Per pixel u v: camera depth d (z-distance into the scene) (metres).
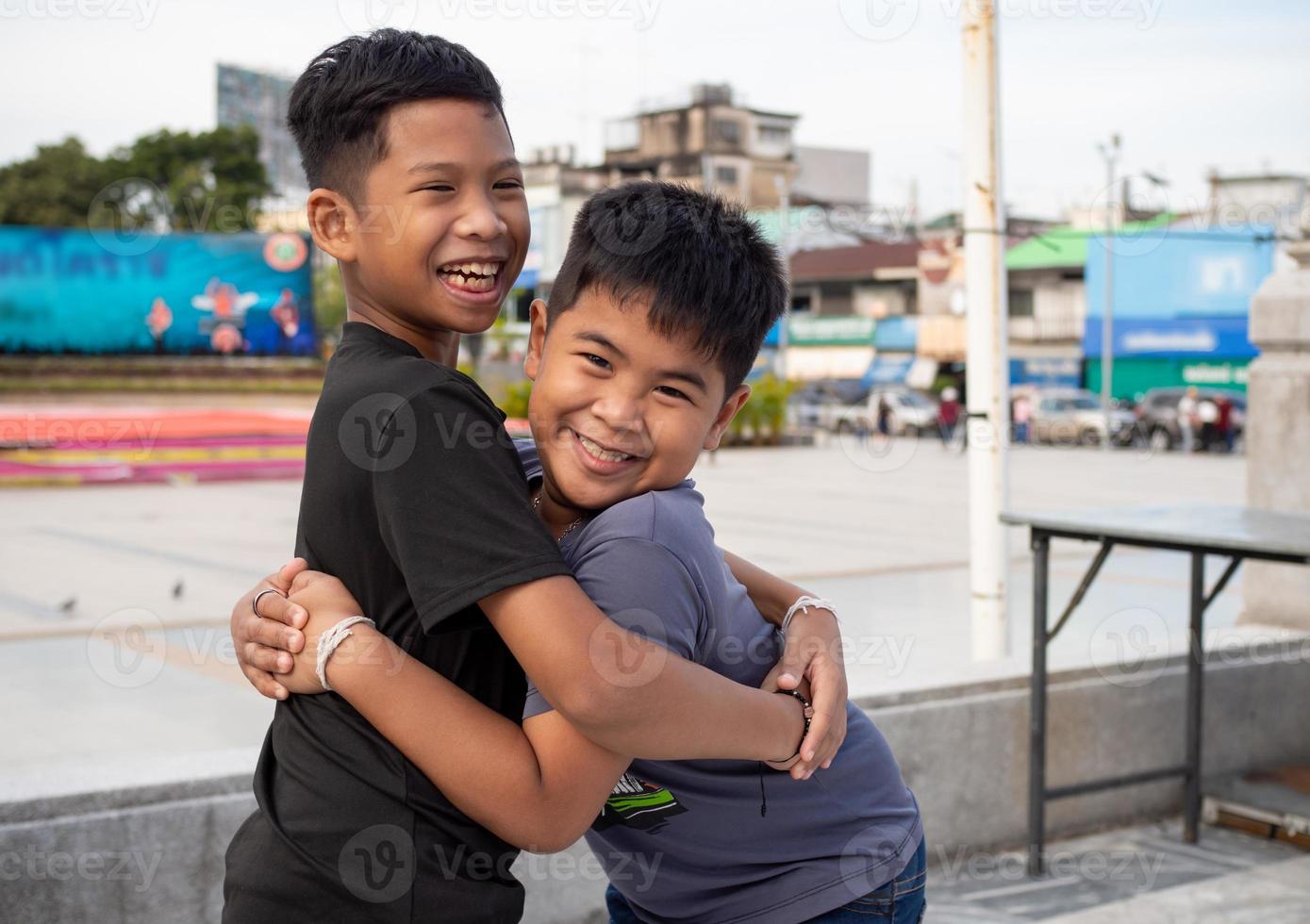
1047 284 32.12
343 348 1.36
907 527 11.48
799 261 36.56
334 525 1.27
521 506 1.22
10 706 5.16
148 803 2.37
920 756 3.41
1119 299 30.44
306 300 21.73
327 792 1.24
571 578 1.21
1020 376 32.44
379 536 1.25
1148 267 29.91
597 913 2.86
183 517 12.25
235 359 21.45
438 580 1.18
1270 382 4.89
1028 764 3.60
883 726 3.34
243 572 8.71
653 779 1.40
